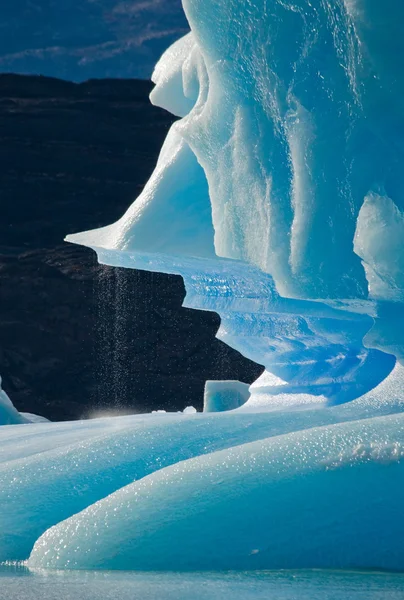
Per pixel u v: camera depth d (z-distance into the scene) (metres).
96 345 97.44
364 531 11.74
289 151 15.86
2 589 10.12
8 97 119.56
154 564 11.98
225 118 17.14
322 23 14.60
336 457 12.52
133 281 96.81
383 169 14.52
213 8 16.56
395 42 13.53
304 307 18.97
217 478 12.80
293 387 21.23
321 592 9.60
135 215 20.45
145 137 119.56
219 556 11.89
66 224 114.88
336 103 14.62
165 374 95.81
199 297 20.66
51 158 117.06
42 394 97.12
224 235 17.70
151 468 15.48
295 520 11.96
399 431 12.70
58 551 12.57
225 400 33.47
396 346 17.64
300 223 15.09
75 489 14.95
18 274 99.19
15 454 17.89
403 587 10.03
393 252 15.72
